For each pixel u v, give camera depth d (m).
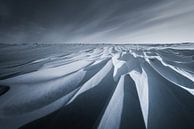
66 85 6.66
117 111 4.35
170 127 3.71
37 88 6.14
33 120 3.77
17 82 6.87
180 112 4.46
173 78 8.26
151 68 10.89
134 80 7.56
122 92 5.85
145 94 5.77
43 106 4.55
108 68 10.55
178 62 13.58
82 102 4.88
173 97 5.57
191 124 3.87
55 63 12.44
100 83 7.06
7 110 4.21
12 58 15.69
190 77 8.49
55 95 5.46
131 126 3.67
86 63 12.59
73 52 23.23
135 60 14.63
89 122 3.71
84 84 6.82
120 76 8.41
